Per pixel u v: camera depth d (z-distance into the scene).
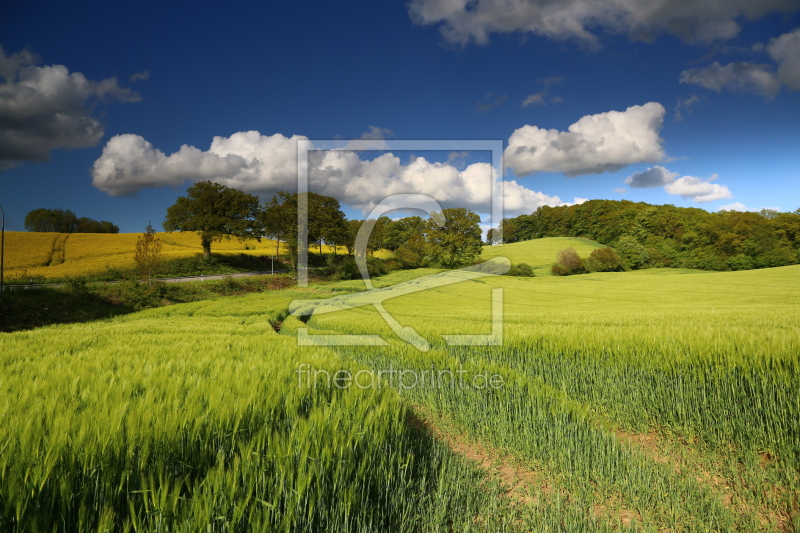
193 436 2.48
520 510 2.94
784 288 40.22
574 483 3.44
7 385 3.82
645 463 3.60
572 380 6.35
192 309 25.11
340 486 2.38
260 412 3.04
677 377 5.57
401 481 2.80
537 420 4.62
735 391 4.71
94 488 2.02
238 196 63.69
